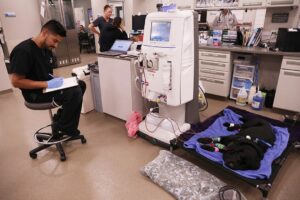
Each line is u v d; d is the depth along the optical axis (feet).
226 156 5.91
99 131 8.78
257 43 11.16
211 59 11.48
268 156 5.99
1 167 6.72
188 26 6.53
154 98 7.35
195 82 7.63
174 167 6.22
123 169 6.61
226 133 7.39
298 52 9.13
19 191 5.80
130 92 8.52
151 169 6.20
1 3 16.06
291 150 6.73
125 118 9.24
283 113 10.09
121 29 12.31
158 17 6.67
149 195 5.63
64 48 19.42
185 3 13.17
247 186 5.90
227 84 11.43
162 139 7.44
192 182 5.69
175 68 6.56
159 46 6.70
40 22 18.52
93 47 26.53
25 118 9.98
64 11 18.81
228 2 11.60
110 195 5.66
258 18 11.53
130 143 7.95
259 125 7.27
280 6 10.18
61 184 6.04
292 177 6.24
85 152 7.45
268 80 11.55
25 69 6.11
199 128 7.84
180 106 7.62
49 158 7.17
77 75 9.81
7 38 16.76
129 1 22.34
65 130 7.30
